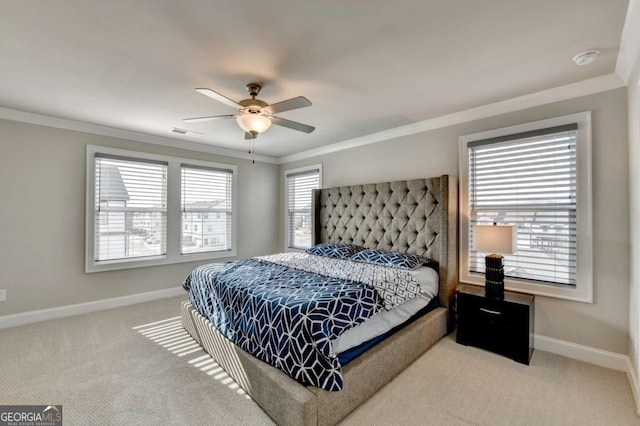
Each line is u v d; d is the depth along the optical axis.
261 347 1.92
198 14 1.56
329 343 1.68
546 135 2.63
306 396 1.57
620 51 1.95
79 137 3.50
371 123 3.48
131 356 2.52
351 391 1.79
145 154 4.00
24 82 2.39
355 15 1.58
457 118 3.15
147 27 1.67
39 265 3.29
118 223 3.83
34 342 2.76
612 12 1.56
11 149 3.11
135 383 2.12
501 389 2.05
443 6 1.52
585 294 2.43
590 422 1.74
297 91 2.57
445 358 2.47
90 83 2.40
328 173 4.63
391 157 3.79
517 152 2.81
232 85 2.43
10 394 1.99
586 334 2.44
